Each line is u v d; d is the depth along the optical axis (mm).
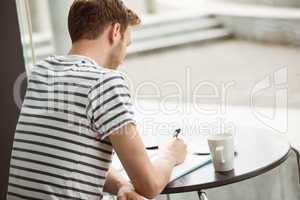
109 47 1484
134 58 6562
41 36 5410
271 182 2455
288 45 5703
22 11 2180
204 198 1573
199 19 7293
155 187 1389
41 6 6035
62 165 1385
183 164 1577
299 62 5000
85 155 1379
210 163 1588
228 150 1498
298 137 3066
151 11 8398
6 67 2127
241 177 1470
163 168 1457
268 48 5824
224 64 5590
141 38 7070
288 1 6090
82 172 1379
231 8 6906
